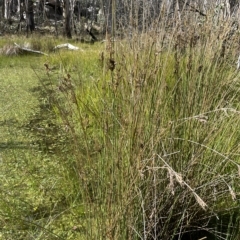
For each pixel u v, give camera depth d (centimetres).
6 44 1337
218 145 242
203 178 228
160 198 215
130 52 233
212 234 246
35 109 580
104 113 221
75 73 697
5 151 412
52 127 493
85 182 211
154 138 210
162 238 226
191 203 234
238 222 245
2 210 291
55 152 404
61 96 565
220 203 254
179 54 251
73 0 1991
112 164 202
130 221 205
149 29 233
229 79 247
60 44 1407
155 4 238
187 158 230
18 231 269
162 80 222
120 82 227
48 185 328
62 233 262
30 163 376
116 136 212
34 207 297
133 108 205
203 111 231
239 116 249
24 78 808
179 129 231
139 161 193
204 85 241
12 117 542
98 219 210
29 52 1249
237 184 248
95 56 873
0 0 3150
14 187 329
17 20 2830
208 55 246
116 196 206
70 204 294
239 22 261
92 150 260
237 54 266
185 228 239
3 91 695
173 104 236
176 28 241
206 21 256
